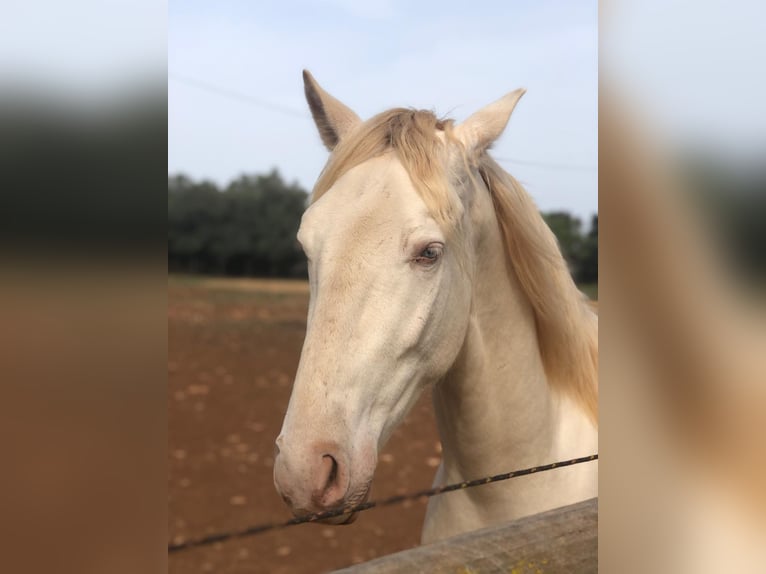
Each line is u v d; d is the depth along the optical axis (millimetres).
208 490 4488
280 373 8188
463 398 1578
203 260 31766
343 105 1670
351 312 1239
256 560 3600
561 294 1659
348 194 1314
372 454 1229
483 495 1628
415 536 4000
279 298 18438
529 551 831
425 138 1364
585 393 1748
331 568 3551
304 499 1123
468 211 1463
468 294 1447
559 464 1127
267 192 32812
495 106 1595
